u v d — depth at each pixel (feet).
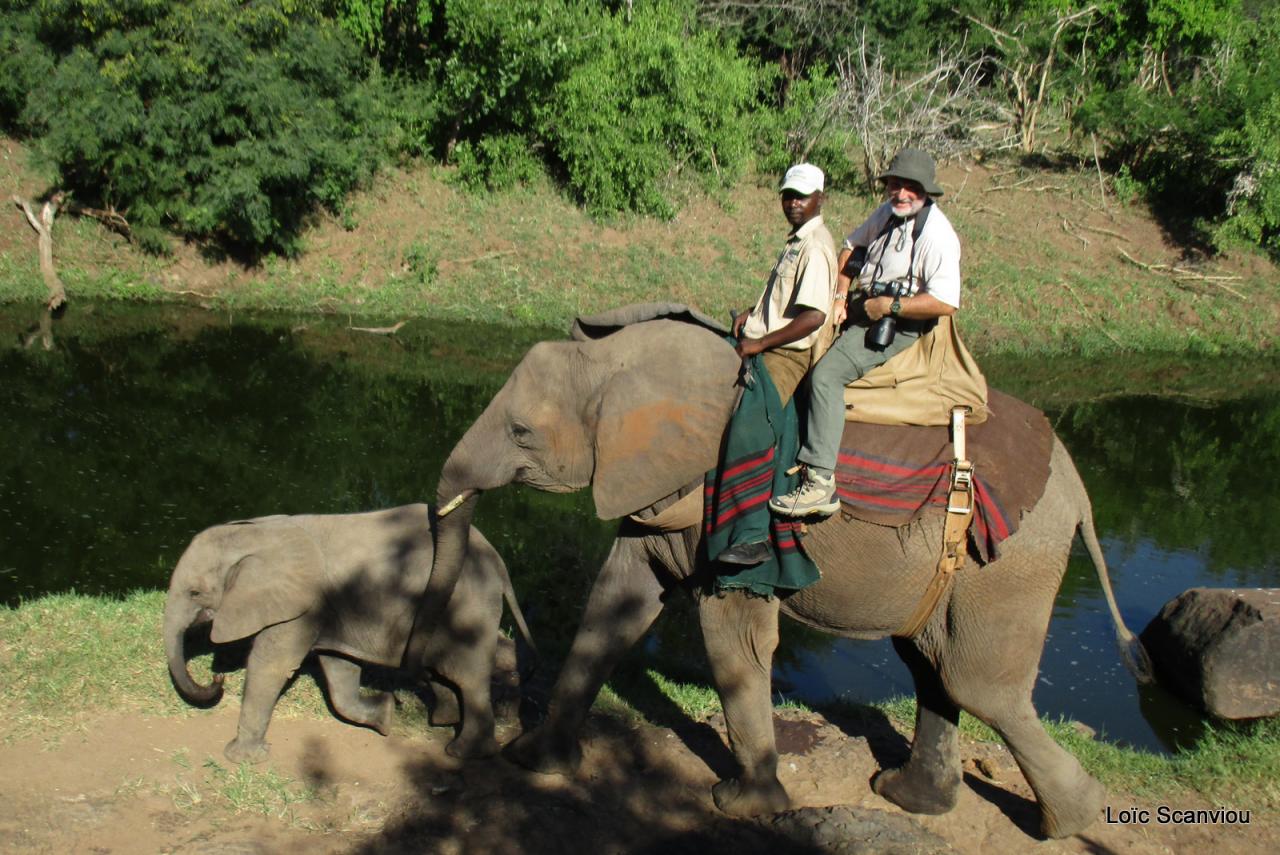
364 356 53.88
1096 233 82.07
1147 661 16.49
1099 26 94.89
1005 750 19.15
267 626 16.28
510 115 73.61
